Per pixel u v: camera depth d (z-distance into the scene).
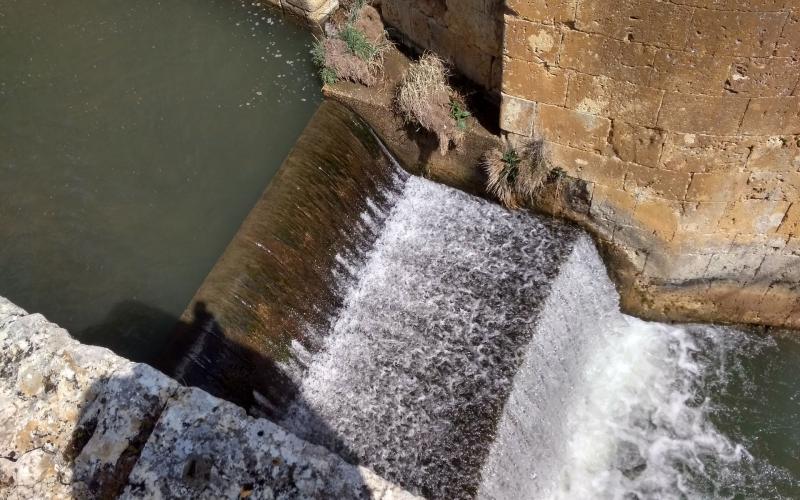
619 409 8.84
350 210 8.73
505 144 8.52
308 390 7.76
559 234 8.80
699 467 8.45
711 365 9.09
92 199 8.88
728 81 6.65
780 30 6.11
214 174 9.09
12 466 3.06
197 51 10.57
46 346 3.31
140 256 8.34
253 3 11.27
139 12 11.21
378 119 9.17
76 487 3.03
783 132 6.96
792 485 8.31
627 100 7.25
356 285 8.55
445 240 8.98
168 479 3.01
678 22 6.34
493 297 8.41
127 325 7.77
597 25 6.74
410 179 9.48
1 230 8.56
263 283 7.58
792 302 8.77
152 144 9.42
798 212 7.71
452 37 8.73
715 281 8.80
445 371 7.91
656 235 8.45
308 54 10.48
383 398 7.82
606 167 8.04
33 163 9.23
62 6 11.25
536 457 7.94
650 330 9.40
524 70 7.57
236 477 3.01
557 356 8.40
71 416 3.16
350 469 3.05
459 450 7.31
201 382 6.81
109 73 10.30
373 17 9.69
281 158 9.22
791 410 8.77
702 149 7.35
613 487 8.31
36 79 10.24
